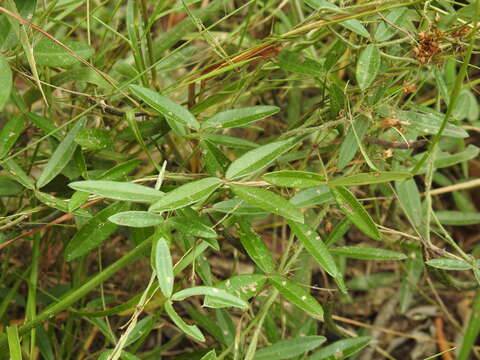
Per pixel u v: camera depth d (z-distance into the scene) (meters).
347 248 0.30
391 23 0.27
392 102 0.33
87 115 0.34
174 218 0.24
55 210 0.33
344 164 0.28
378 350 0.42
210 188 0.24
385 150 0.32
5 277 0.36
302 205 0.27
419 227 0.35
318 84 0.40
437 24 0.27
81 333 0.40
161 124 0.32
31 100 0.32
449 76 0.41
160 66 0.35
